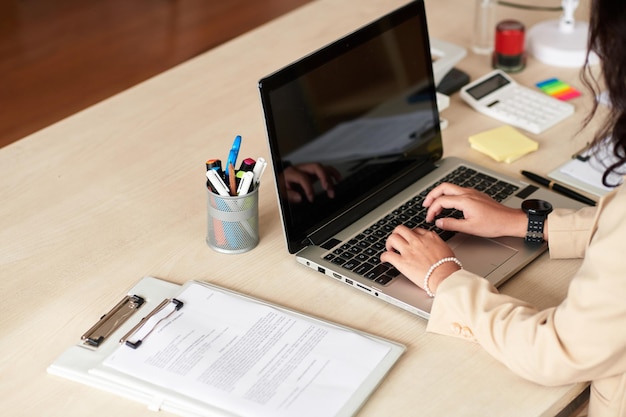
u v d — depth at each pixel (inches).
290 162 55.1
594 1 44.4
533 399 45.6
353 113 59.2
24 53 154.0
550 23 83.4
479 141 67.3
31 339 49.6
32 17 167.9
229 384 45.4
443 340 49.4
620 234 42.7
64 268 55.1
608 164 64.2
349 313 51.5
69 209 60.7
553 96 74.5
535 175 63.8
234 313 50.6
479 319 48.0
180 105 73.8
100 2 175.2
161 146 68.0
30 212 60.5
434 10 89.3
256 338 48.8
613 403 46.6
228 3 174.2
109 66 149.5
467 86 74.3
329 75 57.4
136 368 46.6
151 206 61.1
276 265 55.6
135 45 157.0
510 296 52.4
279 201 54.4
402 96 62.6
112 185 63.4
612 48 44.6
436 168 65.0
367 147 60.2
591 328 43.4
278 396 44.7
